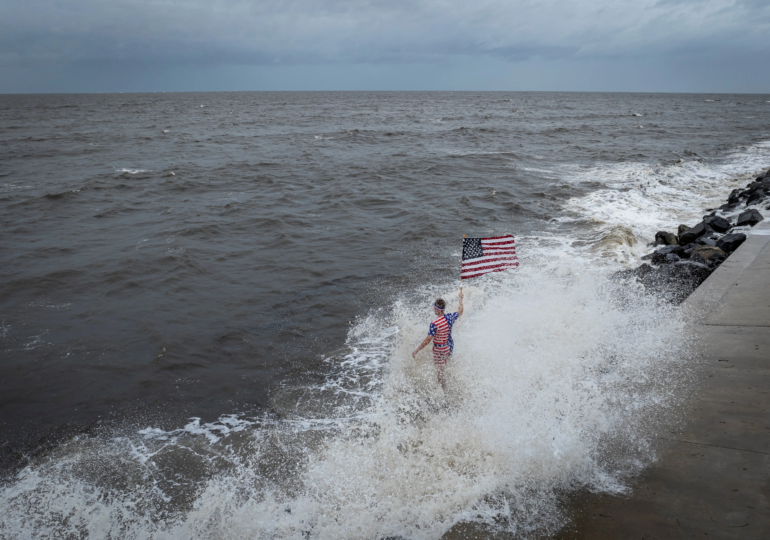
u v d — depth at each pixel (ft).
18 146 127.13
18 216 59.26
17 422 23.35
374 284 39.27
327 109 368.48
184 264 43.01
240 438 21.90
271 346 30.19
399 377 25.39
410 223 56.54
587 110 345.72
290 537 16.10
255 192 74.08
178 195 72.08
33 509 18.12
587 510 14.79
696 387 19.66
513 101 565.12
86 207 64.13
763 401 17.90
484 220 57.52
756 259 32.45
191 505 18.12
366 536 15.62
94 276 40.83
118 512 17.90
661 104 465.47
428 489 17.03
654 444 16.90
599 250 43.52
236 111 332.19
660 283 33.19
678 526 13.42
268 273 41.93
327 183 81.00
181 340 30.81
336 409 23.58
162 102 513.86
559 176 85.97
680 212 59.62
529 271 39.19
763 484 14.23
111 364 28.17
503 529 14.78
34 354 29.12
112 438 22.22
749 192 58.85
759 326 23.31
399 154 115.03
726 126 191.42
